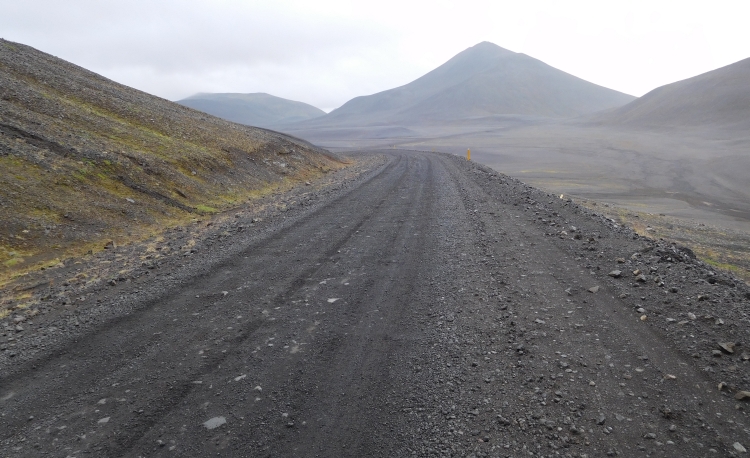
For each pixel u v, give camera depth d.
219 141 24.12
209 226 12.31
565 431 3.51
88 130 17.56
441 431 3.57
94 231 10.87
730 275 7.44
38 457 3.41
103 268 8.50
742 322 4.89
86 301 6.73
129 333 5.52
